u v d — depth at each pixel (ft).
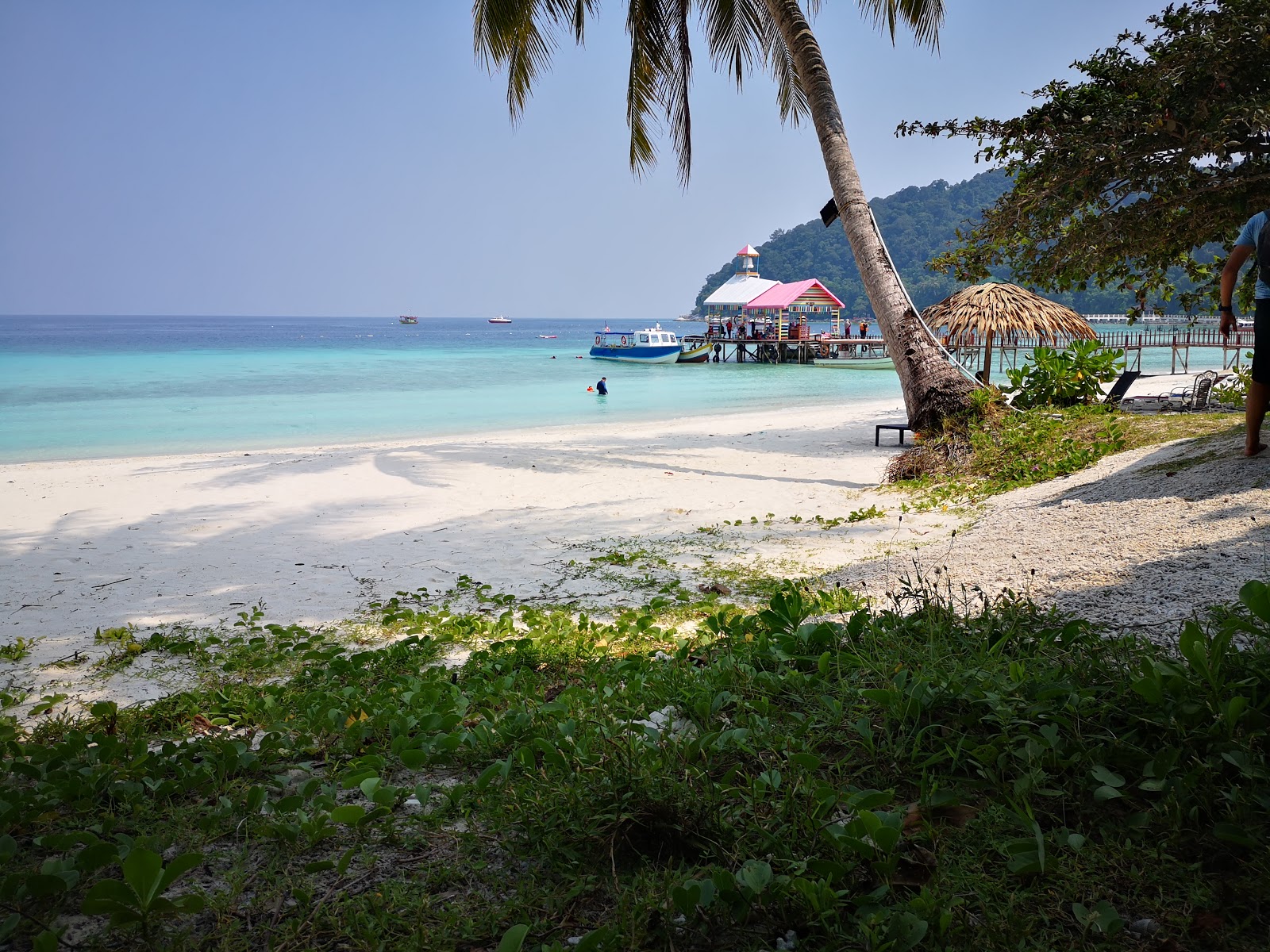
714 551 28.17
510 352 242.99
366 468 48.39
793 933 7.44
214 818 9.91
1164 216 40.24
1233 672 10.30
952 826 8.69
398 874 8.80
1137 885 7.62
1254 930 7.05
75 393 107.76
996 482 35.04
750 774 10.02
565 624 20.34
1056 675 11.09
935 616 14.49
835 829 8.23
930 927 7.10
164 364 170.40
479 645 19.77
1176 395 57.62
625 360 185.98
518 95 48.16
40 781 11.54
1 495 41.98
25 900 8.46
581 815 9.16
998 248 45.44
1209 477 23.54
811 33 44.06
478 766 11.50
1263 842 7.73
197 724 15.15
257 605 24.21
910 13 44.88
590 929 7.75
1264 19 34.40
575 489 41.73
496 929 7.79
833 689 12.17
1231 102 36.01
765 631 16.08
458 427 78.38
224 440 69.31
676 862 8.71
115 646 20.90
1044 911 7.40
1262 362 22.62
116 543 32.09
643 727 11.08
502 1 42.63
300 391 114.11
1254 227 20.65
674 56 48.78
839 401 104.53
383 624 21.84
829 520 31.83
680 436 66.49
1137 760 9.25
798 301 200.85
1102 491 26.91
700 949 7.36
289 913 8.26
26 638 21.62
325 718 13.46
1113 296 321.93
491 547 30.42
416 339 416.26
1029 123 40.42
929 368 42.32
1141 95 38.78
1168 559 17.63
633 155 51.70
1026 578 18.85
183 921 8.22
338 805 10.57
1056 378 47.62
